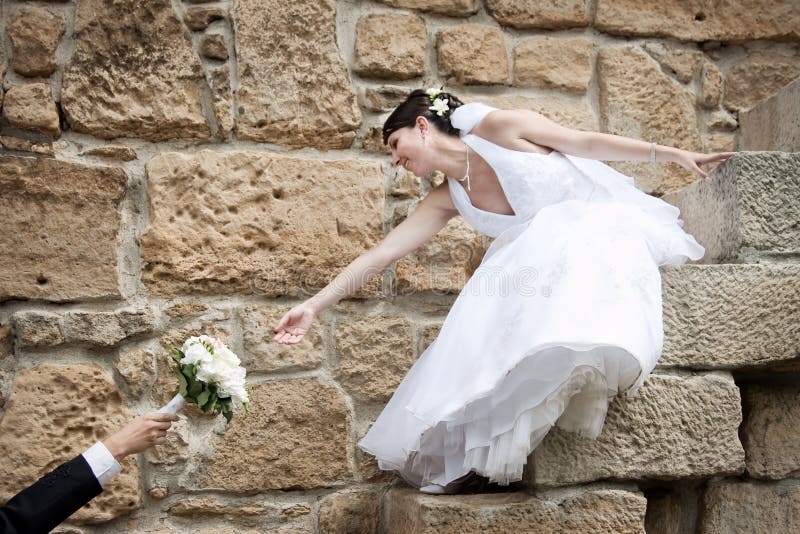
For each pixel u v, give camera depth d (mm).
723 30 3479
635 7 3432
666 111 3410
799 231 2684
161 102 2982
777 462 2809
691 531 2779
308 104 3094
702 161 2639
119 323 2830
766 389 2863
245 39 3070
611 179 2740
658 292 2438
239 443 2848
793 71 3531
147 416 2289
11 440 2703
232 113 3035
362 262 2754
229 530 2811
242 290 2945
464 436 2508
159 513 2793
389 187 3125
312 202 3029
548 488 2480
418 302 3062
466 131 2758
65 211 2852
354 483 2910
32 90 2896
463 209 2773
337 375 2951
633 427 2514
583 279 2363
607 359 2357
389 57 3191
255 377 2906
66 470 2182
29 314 2783
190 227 2930
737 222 2672
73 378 2777
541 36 3363
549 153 2719
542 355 2320
